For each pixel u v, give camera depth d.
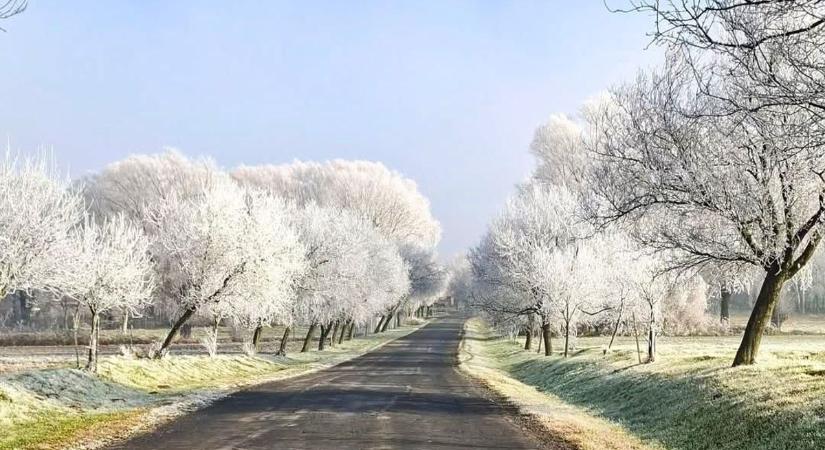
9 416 17.69
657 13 9.52
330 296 55.69
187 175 84.44
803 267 22.83
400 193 120.75
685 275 23.11
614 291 36.88
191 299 35.59
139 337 58.25
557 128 72.94
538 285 45.75
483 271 66.06
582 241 46.91
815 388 16.84
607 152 21.33
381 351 61.81
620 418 22.12
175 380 30.52
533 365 43.78
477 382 32.41
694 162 18.45
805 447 13.24
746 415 16.45
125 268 28.38
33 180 24.33
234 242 36.22
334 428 16.97
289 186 115.75
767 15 9.74
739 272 21.81
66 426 17.14
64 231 25.08
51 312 74.31
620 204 20.36
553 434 16.61
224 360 38.34
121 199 81.12
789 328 70.50
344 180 115.69
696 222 20.33
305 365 45.28
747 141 16.83
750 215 18.42
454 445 14.70
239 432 16.23
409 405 22.36
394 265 83.31
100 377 25.70
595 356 37.75
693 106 18.03
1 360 33.56
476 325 131.75
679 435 17.64
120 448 14.00
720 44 9.89
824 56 11.30
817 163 14.45
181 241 37.09
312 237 54.72
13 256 23.06
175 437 15.46
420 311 167.62
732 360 24.27
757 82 11.98
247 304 38.25
